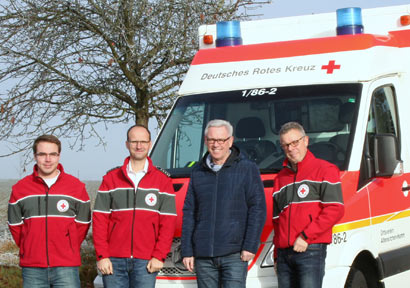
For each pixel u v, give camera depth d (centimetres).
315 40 772
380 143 691
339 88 725
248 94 757
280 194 614
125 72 1316
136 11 1286
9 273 1041
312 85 737
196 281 641
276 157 712
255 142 731
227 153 617
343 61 741
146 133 614
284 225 606
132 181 613
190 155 751
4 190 1991
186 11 1279
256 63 779
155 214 615
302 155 607
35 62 1312
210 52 817
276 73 761
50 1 1280
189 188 624
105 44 1316
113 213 617
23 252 618
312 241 594
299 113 727
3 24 1295
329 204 593
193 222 618
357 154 689
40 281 616
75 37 1315
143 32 1277
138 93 1362
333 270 637
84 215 626
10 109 1301
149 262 612
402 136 780
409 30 812
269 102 742
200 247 604
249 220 602
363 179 696
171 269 651
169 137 769
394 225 745
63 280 615
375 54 748
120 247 612
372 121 730
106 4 1251
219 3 1327
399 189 760
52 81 1325
